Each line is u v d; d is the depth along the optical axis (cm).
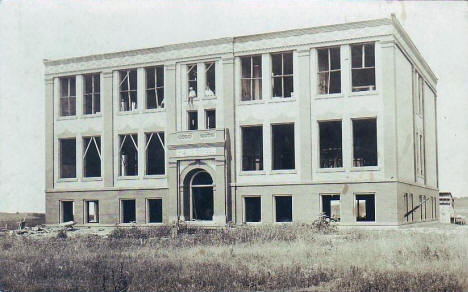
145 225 4841
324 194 4353
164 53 4950
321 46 4412
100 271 2177
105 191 5134
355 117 4294
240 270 2119
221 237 3231
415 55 4953
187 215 4769
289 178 4484
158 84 5469
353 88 4666
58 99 5372
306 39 4459
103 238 3669
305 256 2423
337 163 4606
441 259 2277
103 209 5134
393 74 4181
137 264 2298
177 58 4900
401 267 2119
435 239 2870
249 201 4997
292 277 1994
